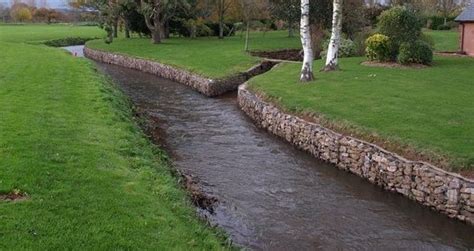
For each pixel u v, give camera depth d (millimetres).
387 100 17719
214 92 26828
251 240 10203
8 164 9953
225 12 55219
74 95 18297
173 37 55719
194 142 17547
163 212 8914
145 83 31766
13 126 12883
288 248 9945
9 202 8375
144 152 12797
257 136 18359
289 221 11156
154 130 18906
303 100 18641
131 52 43094
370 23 42250
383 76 22672
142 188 9844
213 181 13570
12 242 7137
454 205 11133
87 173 10070
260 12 44844
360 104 17344
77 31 72375
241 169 14617
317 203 12180
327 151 15219
